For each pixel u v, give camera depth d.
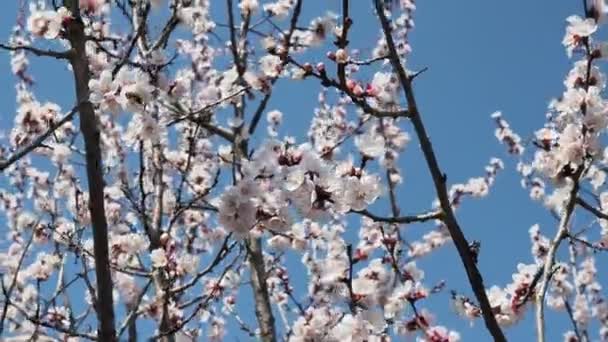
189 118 5.15
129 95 4.17
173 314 5.56
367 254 4.05
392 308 3.95
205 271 4.55
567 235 3.45
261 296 5.81
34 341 4.36
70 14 4.02
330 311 4.96
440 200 3.24
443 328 3.87
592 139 3.55
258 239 5.97
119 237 5.85
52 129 3.68
